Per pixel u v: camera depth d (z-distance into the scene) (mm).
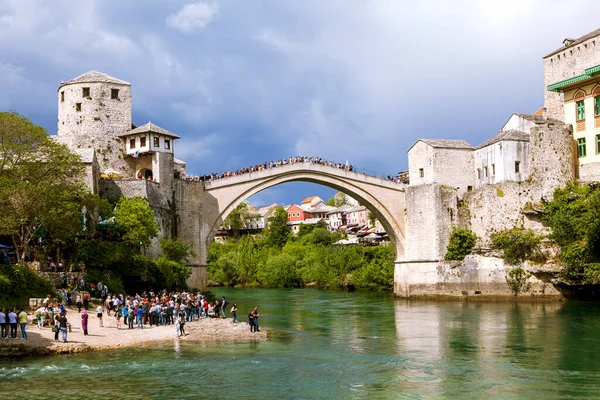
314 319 57438
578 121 73250
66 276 49344
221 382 29359
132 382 29094
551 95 79188
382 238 119750
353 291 99375
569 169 72750
